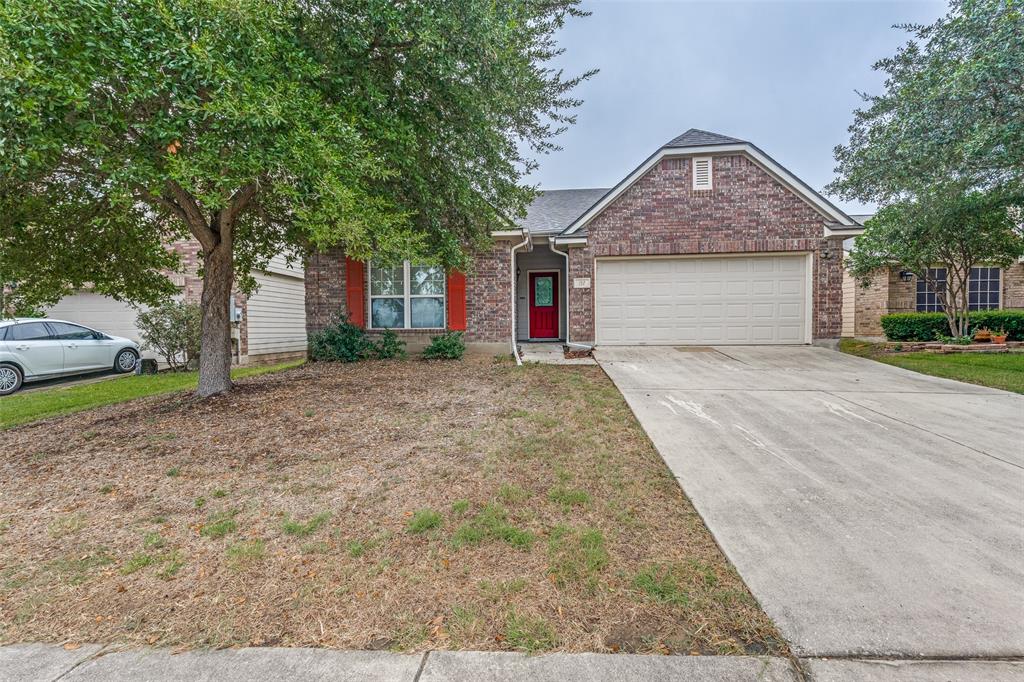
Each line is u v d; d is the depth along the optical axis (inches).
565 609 80.6
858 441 167.9
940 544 100.3
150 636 76.5
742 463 147.8
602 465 145.3
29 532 110.4
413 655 71.2
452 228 262.5
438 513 115.0
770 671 66.8
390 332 373.7
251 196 229.1
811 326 394.0
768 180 392.2
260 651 72.7
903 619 77.2
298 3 177.6
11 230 202.2
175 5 140.9
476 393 242.8
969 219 331.0
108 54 132.0
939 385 257.3
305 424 190.4
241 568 94.2
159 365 455.5
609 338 415.5
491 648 72.2
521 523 110.1
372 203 184.2
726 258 403.9
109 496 129.0
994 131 221.5
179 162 144.3
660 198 402.9
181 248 447.5
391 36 183.0
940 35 252.8
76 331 384.2
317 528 109.2
